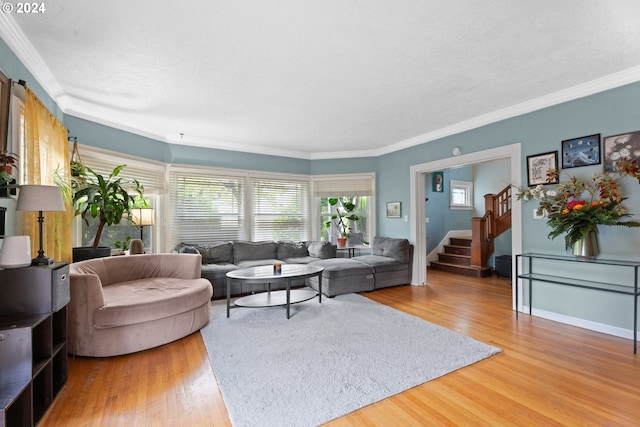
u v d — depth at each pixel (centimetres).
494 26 214
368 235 601
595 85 303
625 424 167
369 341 277
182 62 262
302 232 607
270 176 574
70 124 356
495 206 638
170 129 451
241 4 189
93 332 245
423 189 521
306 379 212
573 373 222
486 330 306
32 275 181
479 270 588
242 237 546
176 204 492
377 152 589
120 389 204
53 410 181
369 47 240
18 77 234
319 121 421
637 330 278
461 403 187
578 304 319
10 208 224
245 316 348
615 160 291
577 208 290
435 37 227
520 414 176
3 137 206
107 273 327
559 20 207
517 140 370
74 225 369
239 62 262
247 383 207
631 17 204
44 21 207
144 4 189
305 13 199
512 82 305
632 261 282
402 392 198
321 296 419
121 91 321
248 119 410
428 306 391
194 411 181
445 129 454
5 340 157
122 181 407
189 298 290
